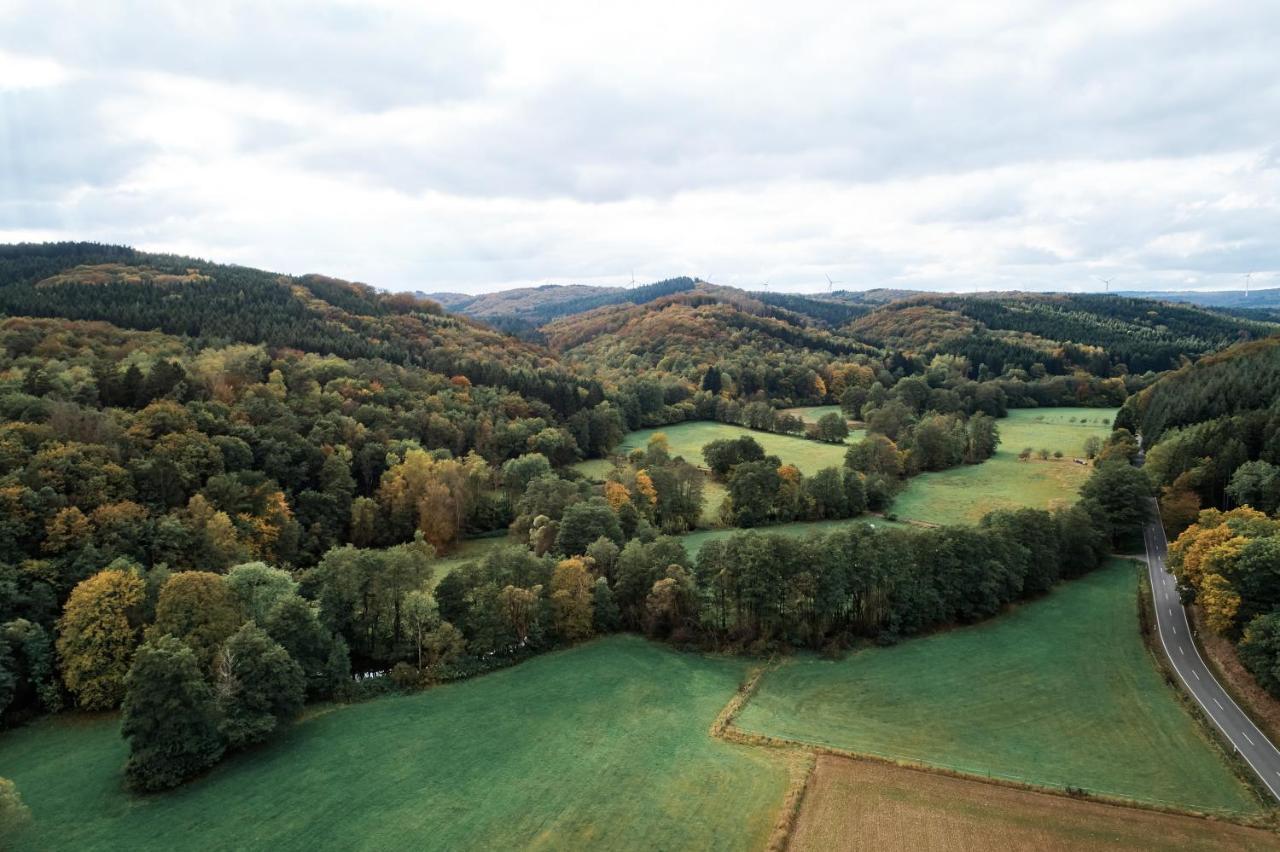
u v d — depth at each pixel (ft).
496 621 250.98
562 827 161.27
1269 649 213.66
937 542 286.46
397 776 180.65
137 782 173.58
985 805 168.86
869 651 259.39
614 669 244.63
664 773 181.88
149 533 273.54
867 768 184.75
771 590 260.62
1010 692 227.81
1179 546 286.66
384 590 250.98
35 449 293.84
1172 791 175.94
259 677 194.39
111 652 212.23
